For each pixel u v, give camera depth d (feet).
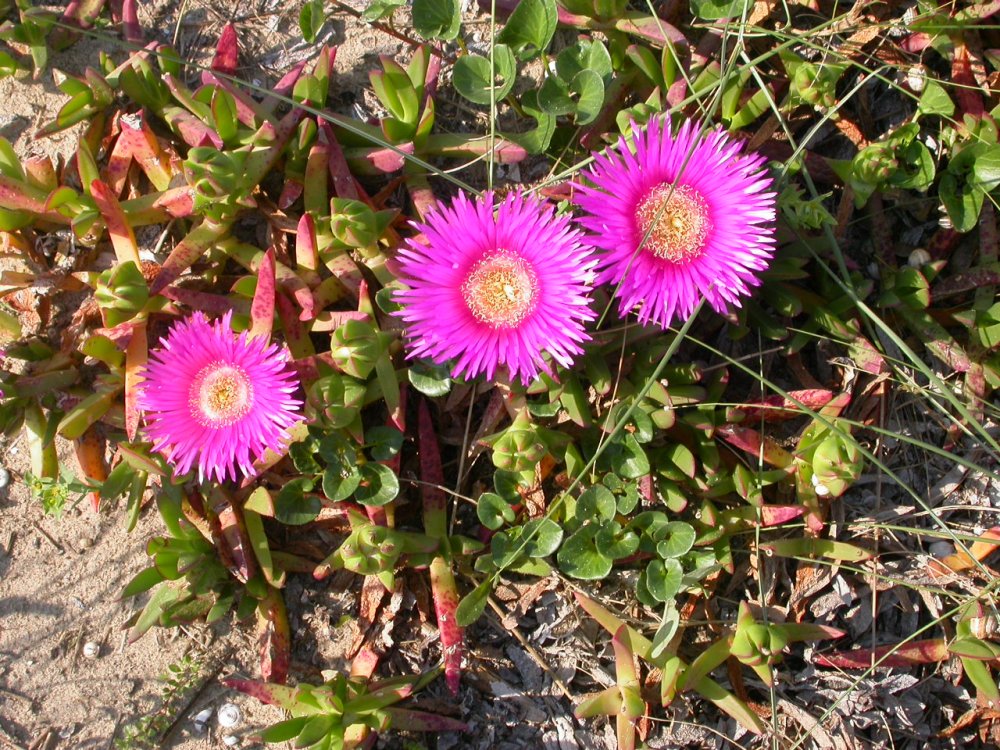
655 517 1.70
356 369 1.55
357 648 1.74
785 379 1.84
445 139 1.76
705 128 1.60
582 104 1.70
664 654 1.70
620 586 1.76
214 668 1.74
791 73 1.80
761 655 1.62
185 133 1.72
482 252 1.52
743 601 1.67
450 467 1.78
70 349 1.76
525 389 1.65
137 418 1.67
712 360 1.82
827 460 1.66
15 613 1.75
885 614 1.79
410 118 1.71
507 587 1.75
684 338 1.79
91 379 1.77
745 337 1.83
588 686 1.75
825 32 1.80
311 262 1.67
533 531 1.65
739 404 1.69
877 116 1.89
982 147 1.76
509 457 1.60
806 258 1.72
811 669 1.76
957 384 1.83
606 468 1.74
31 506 1.78
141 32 1.80
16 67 1.85
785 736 1.73
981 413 1.81
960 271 1.86
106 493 1.63
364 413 1.77
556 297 1.49
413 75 1.75
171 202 1.70
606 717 1.75
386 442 1.69
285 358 1.55
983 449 1.83
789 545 1.74
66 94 1.86
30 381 1.68
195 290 1.71
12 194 1.70
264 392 1.52
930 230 1.86
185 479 1.65
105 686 1.73
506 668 1.75
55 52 1.87
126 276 1.60
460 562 1.75
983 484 1.82
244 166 1.67
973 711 1.74
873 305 1.84
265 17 1.89
